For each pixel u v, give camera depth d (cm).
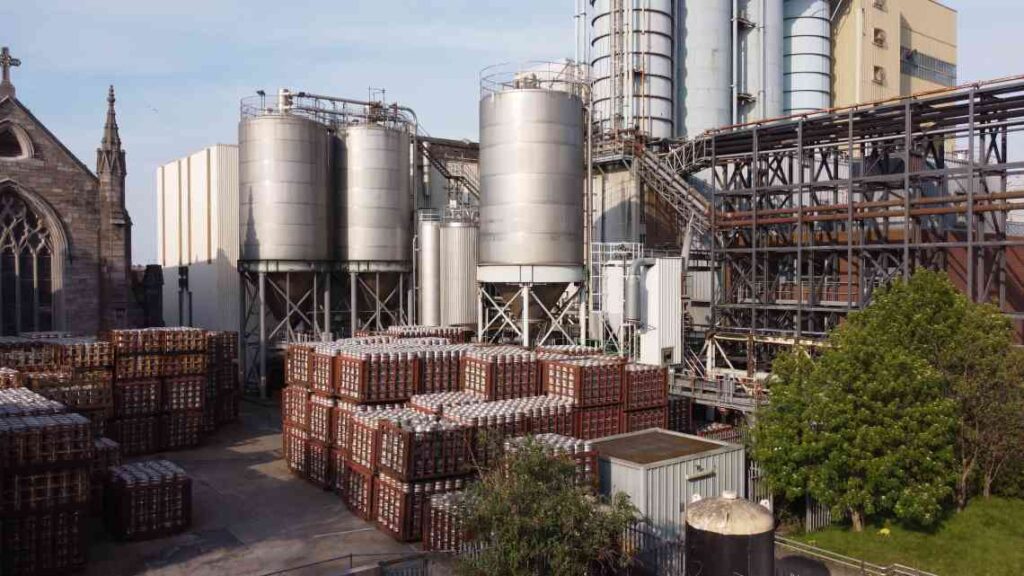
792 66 7100
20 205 5216
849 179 4388
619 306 4688
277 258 5275
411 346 3706
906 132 4162
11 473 2383
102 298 5512
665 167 5406
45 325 5338
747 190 4891
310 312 5675
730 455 2880
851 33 7362
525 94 4488
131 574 2481
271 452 4097
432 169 6394
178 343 4147
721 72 6319
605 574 2284
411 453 2706
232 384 4831
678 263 4753
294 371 3709
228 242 6184
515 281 4519
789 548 2808
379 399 3253
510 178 4519
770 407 3222
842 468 2934
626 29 5884
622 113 5903
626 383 3362
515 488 2002
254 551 2670
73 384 3519
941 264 4859
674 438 3061
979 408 3195
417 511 2725
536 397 3316
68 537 2475
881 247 4319
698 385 4472
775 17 6750
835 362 3036
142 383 4022
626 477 2623
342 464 3244
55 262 5328
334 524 2941
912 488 2869
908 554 2817
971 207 3928
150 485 2792
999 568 2695
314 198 5378
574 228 4616
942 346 3234
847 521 3206
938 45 8756
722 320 5203
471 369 3403
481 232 4738
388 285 5831
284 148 5241
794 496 3003
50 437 2448
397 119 6244
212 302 6231
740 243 5253
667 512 2648
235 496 3303
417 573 2364
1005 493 3388
